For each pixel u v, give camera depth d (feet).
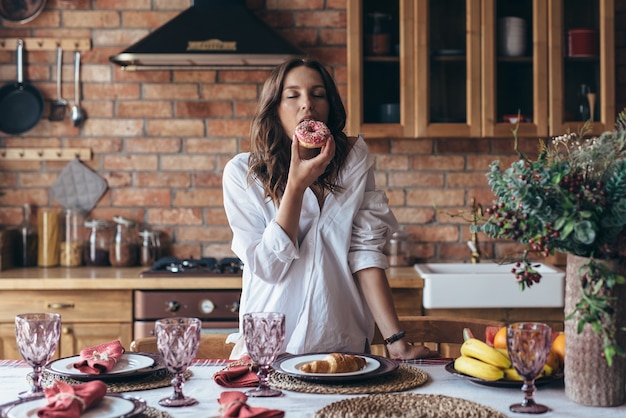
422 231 13.12
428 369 5.88
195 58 11.71
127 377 5.52
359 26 12.02
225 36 11.83
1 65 13.03
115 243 12.66
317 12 12.97
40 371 5.25
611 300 4.85
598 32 12.16
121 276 11.51
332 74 13.01
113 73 13.03
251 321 5.05
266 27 12.09
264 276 6.68
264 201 6.90
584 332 4.90
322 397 5.10
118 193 13.12
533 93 12.12
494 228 4.89
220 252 13.15
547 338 4.73
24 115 13.01
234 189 6.96
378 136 12.08
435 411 4.67
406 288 11.25
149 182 13.11
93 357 5.65
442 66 12.14
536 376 4.81
